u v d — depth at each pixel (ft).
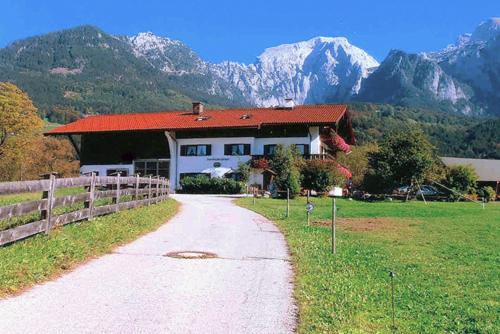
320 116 184.75
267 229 60.44
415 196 165.68
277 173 152.25
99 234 43.29
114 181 55.31
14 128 194.90
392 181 158.10
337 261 41.37
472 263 45.14
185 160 192.54
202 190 168.35
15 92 197.67
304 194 153.89
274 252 44.04
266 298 29.01
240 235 53.83
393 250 50.88
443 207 118.01
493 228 73.51
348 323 25.23
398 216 90.94
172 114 211.82
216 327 23.79
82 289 28.66
